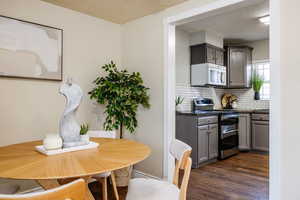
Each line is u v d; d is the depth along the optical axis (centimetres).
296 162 168
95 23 290
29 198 78
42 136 239
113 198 231
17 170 109
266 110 432
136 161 126
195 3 233
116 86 255
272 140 179
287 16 174
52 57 246
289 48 173
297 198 167
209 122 361
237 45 476
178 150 161
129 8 260
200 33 404
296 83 169
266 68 471
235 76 464
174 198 135
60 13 255
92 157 134
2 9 212
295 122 169
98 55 293
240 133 445
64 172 106
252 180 281
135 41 299
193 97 431
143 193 140
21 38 223
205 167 340
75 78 269
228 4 206
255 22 346
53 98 248
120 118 264
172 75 263
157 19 271
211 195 237
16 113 221
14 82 220
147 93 281
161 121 265
